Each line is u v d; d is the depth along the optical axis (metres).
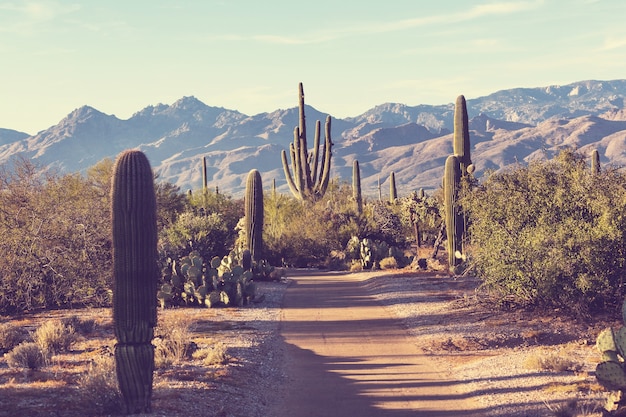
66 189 32.16
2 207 28.06
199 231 42.97
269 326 23.41
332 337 21.58
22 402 12.60
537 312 21.92
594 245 19.94
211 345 19.53
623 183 21.19
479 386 14.90
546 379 14.62
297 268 50.75
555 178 22.47
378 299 29.31
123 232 11.88
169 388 14.02
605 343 12.10
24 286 27.53
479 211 23.25
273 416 13.23
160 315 25.66
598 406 11.95
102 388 12.52
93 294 28.89
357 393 14.94
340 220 52.53
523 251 21.12
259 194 37.97
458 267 32.09
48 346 18.53
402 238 54.50
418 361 18.11
